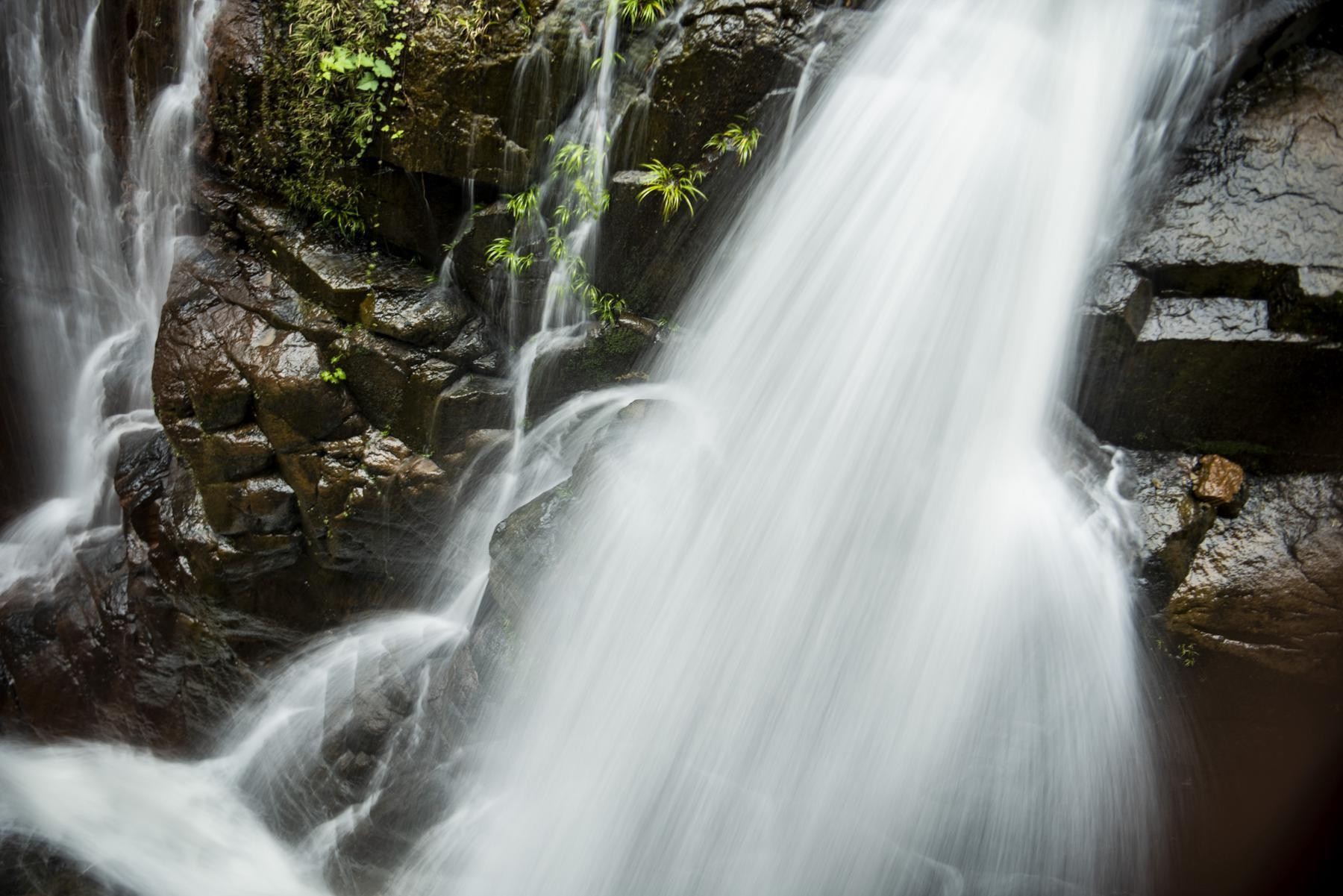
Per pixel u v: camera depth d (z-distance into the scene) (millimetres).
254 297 5504
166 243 6531
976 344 4598
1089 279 4621
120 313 7824
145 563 6453
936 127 4523
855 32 4590
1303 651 4117
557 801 4664
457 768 4934
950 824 4445
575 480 4785
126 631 6789
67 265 7852
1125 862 4613
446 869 4973
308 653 6312
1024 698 4336
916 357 4559
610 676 4520
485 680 4844
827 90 4641
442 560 5664
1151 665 4379
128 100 6633
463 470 5352
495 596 4898
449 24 4766
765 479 4637
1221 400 4473
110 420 7555
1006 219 4539
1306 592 4176
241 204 5656
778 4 4469
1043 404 4715
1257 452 4547
